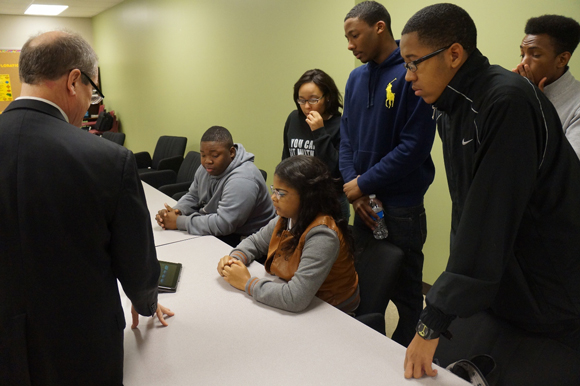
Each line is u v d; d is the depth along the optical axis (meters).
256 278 1.33
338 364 0.97
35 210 0.73
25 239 0.73
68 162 0.75
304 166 1.32
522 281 1.04
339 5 2.57
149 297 0.98
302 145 2.19
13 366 0.78
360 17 1.64
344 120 1.96
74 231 0.76
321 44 2.77
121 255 0.84
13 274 0.74
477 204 0.88
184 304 1.26
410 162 1.62
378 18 1.65
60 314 0.78
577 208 0.95
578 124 1.43
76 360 0.81
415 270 1.85
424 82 0.98
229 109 3.95
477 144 0.92
